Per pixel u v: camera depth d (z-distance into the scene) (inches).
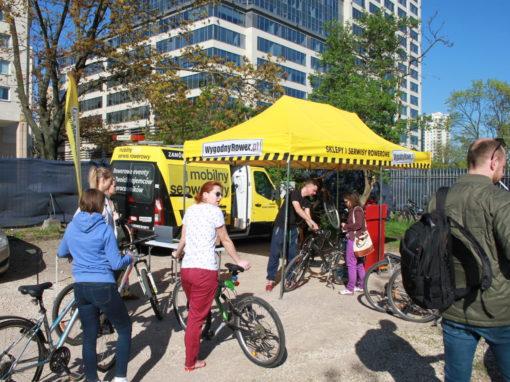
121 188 408.5
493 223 93.1
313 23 2827.3
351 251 271.4
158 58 625.6
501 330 95.8
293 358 179.9
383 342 197.6
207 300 166.2
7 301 249.8
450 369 103.1
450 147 1963.6
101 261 145.2
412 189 796.6
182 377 163.2
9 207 514.6
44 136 629.3
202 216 166.9
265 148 268.4
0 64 1275.8
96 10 585.6
